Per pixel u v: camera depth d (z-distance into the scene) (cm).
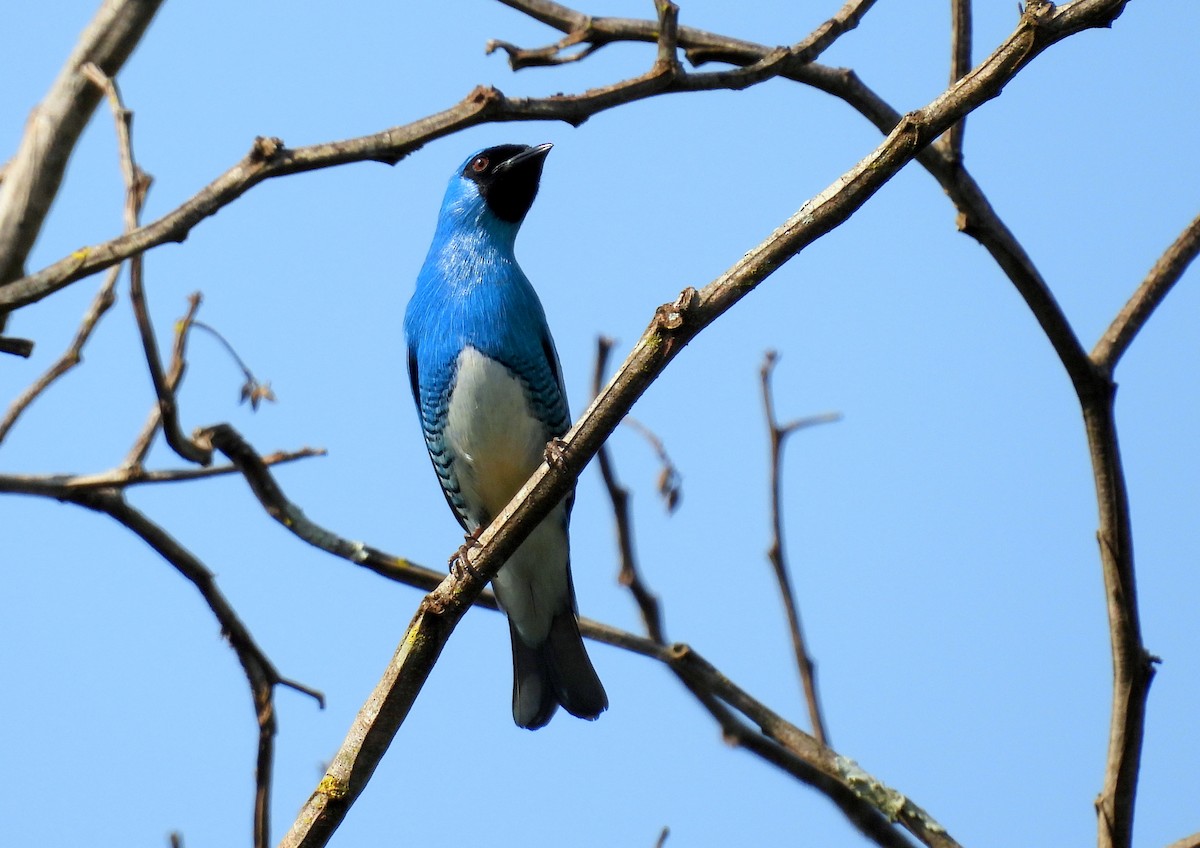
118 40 1178
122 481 1127
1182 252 1031
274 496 1156
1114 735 984
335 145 952
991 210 1029
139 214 991
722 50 1204
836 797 1145
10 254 1171
